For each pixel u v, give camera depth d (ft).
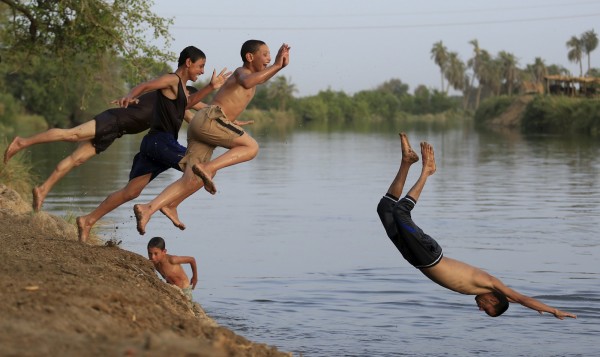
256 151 29.32
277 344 32.78
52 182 32.86
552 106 252.01
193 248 54.13
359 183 97.96
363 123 403.95
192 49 30.94
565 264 49.14
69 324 18.83
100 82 76.13
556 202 77.92
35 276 23.68
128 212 69.92
